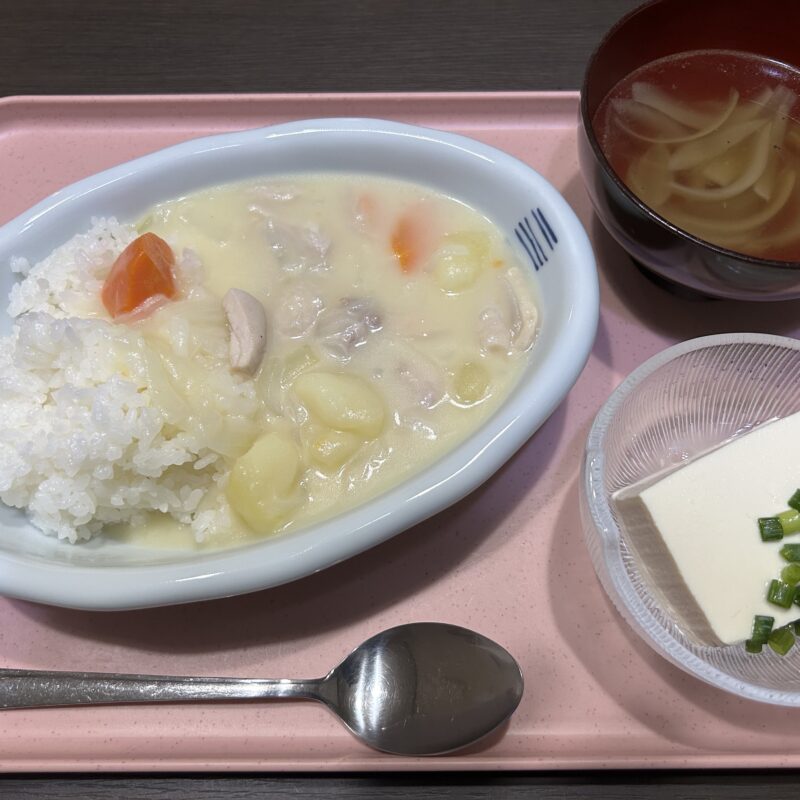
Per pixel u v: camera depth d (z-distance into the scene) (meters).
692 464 0.30
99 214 0.34
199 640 0.30
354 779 0.28
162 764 0.27
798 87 0.37
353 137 0.35
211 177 0.35
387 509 0.27
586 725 0.28
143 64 0.46
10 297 0.33
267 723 0.28
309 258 0.35
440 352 0.33
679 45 0.37
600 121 0.36
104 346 0.30
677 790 0.28
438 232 0.35
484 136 0.40
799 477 0.29
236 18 0.47
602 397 0.34
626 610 0.28
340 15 0.47
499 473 0.33
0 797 0.28
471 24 0.46
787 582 0.28
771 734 0.28
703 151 0.35
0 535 0.29
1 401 0.31
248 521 0.30
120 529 0.31
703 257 0.30
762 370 0.32
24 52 0.46
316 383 0.31
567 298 0.30
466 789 0.28
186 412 0.30
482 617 0.30
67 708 0.29
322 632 0.30
